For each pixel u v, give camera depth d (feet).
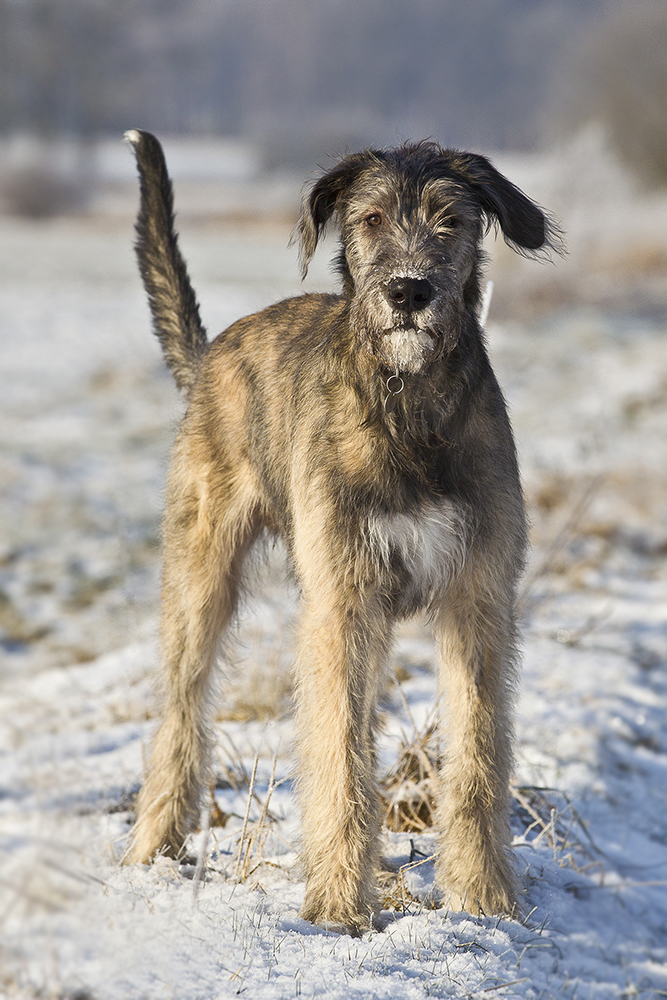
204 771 26.94
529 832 28.86
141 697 37.06
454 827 23.50
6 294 146.61
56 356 106.93
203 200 316.60
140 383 94.43
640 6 228.43
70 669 41.86
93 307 137.69
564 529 49.65
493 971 20.16
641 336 118.83
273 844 26.43
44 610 50.85
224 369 28.91
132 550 58.54
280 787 29.81
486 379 24.08
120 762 30.68
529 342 115.75
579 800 31.89
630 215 178.50
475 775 23.48
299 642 23.48
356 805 22.52
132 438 79.41
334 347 24.04
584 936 24.54
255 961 19.21
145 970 17.94
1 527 61.57
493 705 23.75
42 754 20.97
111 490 67.92
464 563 23.30
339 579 23.02
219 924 20.54
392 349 22.21
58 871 18.47
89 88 499.51
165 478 30.25
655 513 63.98
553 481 67.05
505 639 24.02
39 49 486.79
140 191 31.76
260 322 29.07
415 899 24.00
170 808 26.20
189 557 27.94
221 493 27.94
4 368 101.35
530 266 141.79
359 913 22.03
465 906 23.12
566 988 20.83
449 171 24.49
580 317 131.75
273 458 26.37
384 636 24.32
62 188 288.92
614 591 53.16
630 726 37.76
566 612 49.60
